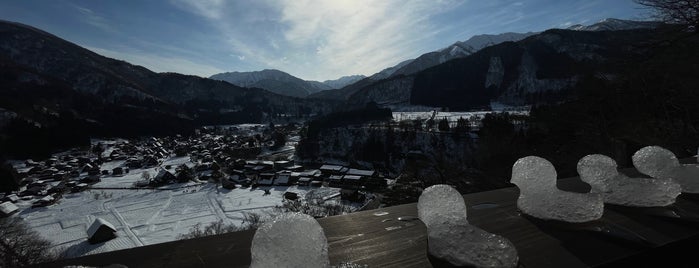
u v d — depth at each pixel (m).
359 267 0.82
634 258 0.87
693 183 1.39
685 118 7.68
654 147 1.55
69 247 31.77
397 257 0.89
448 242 0.85
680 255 0.98
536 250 0.91
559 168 8.91
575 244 0.95
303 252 0.64
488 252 0.80
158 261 0.91
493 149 11.01
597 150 8.50
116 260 0.91
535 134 11.45
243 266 0.85
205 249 0.97
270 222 0.69
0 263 19.19
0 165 56.22
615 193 1.28
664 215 1.16
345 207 30.16
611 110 8.98
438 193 0.95
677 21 7.51
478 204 1.35
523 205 1.20
